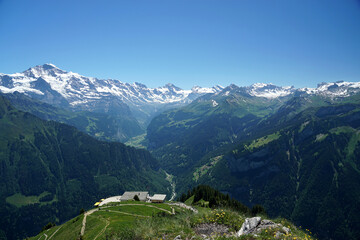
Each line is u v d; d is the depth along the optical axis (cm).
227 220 3794
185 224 3731
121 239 3672
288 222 3559
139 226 3831
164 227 3600
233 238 2820
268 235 2800
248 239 2742
